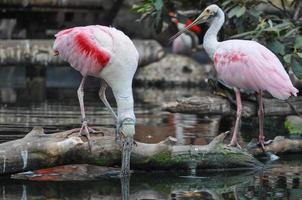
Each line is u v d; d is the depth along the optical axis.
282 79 12.16
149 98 19.34
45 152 10.80
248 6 14.20
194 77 22.56
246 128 14.81
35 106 17.38
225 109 15.13
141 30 24.22
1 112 16.34
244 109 14.65
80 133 11.12
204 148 11.58
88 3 22.02
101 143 11.07
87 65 11.78
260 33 13.55
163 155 11.38
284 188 10.48
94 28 11.90
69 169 11.45
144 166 11.39
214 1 15.35
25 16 21.77
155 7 14.53
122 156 11.05
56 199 9.88
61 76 23.75
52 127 14.36
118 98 11.47
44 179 11.02
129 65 11.60
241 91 14.45
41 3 21.33
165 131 14.38
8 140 12.93
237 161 11.72
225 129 14.62
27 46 20.08
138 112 16.88
